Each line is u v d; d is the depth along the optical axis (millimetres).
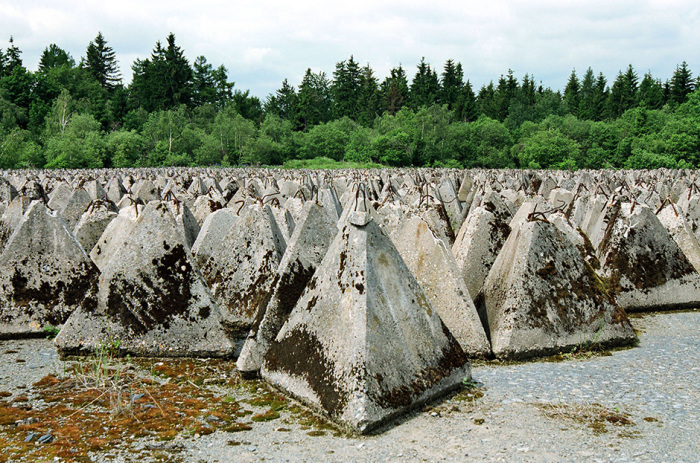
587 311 6734
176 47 122812
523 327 6379
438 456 4188
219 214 9172
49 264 7379
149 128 93125
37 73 114312
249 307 7828
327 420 4797
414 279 5555
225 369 6113
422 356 5215
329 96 147375
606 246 9000
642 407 5055
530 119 115875
